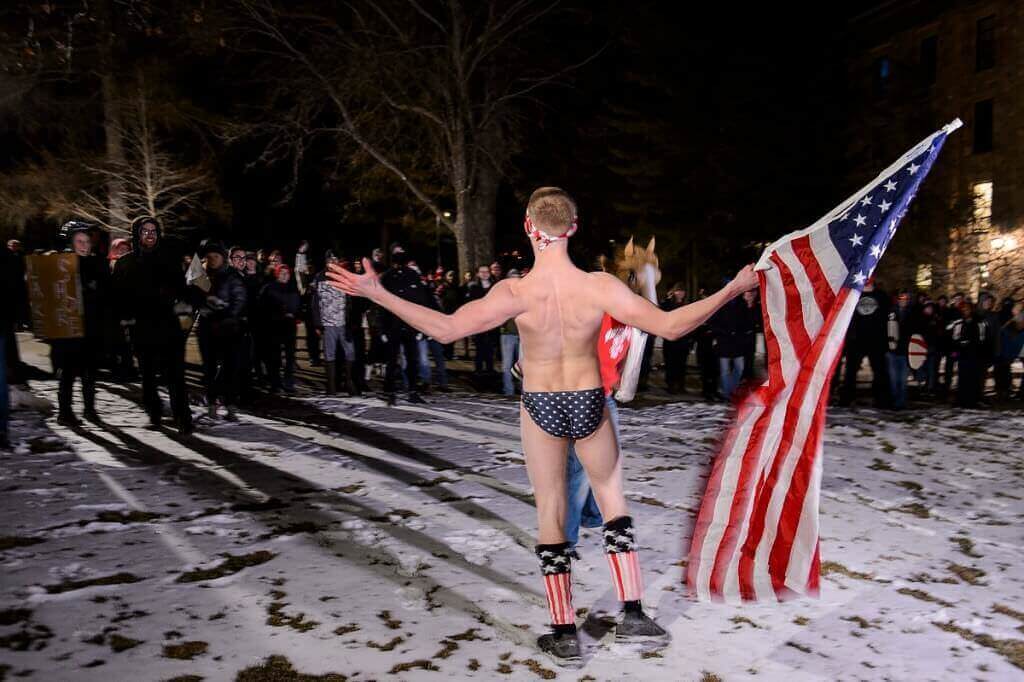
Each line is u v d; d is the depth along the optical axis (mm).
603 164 30391
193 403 10023
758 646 3496
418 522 5172
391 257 10578
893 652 3449
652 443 8023
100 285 8242
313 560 4453
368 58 21469
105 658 3305
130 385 11508
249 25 21766
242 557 4488
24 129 25406
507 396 12023
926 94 28375
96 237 10172
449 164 23219
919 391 14758
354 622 3670
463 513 5391
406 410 10016
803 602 3969
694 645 3496
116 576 4191
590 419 3410
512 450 7531
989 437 9008
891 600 4012
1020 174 29094
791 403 3627
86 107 24562
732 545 3777
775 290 3580
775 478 3691
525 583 4168
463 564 4426
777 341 3621
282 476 6359
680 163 27562
